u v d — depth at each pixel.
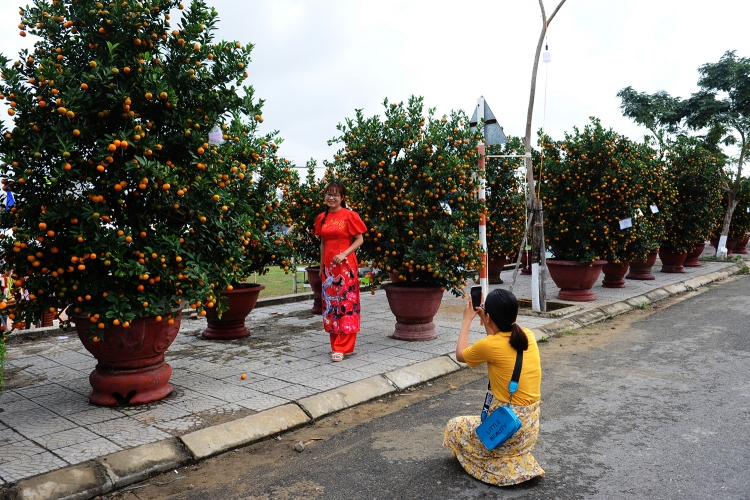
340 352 6.06
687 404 4.73
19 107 3.94
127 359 4.49
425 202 6.72
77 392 4.98
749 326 7.94
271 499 3.23
